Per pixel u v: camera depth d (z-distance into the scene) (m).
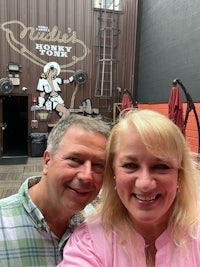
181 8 5.90
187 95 4.11
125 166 0.85
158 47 7.12
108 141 0.95
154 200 0.83
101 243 0.90
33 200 1.02
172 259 0.88
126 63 8.55
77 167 0.92
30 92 7.92
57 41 7.98
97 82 8.34
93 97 8.38
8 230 0.94
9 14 7.62
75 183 0.91
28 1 7.70
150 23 7.64
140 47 8.45
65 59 8.08
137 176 0.83
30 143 7.95
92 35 8.20
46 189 0.98
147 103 7.89
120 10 8.29
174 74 6.26
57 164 0.93
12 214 0.98
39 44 7.88
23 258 0.93
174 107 3.88
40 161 7.37
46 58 7.95
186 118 4.13
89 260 0.84
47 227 0.97
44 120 8.05
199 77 5.24
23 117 9.36
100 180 0.95
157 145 0.80
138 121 0.84
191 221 0.92
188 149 0.92
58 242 1.00
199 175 0.96
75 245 0.90
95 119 1.03
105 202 0.97
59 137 0.96
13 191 4.81
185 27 5.74
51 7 7.86
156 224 0.92
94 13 8.13
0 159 7.64
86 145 0.92
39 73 7.95
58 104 8.12
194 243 0.89
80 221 1.09
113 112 8.38
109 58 8.38
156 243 0.90
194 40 5.41
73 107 8.24
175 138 0.84
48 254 0.96
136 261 0.88
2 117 7.97
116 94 8.49
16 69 7.73
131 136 0.84
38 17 7.81
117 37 8.38
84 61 8.22
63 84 8.12
